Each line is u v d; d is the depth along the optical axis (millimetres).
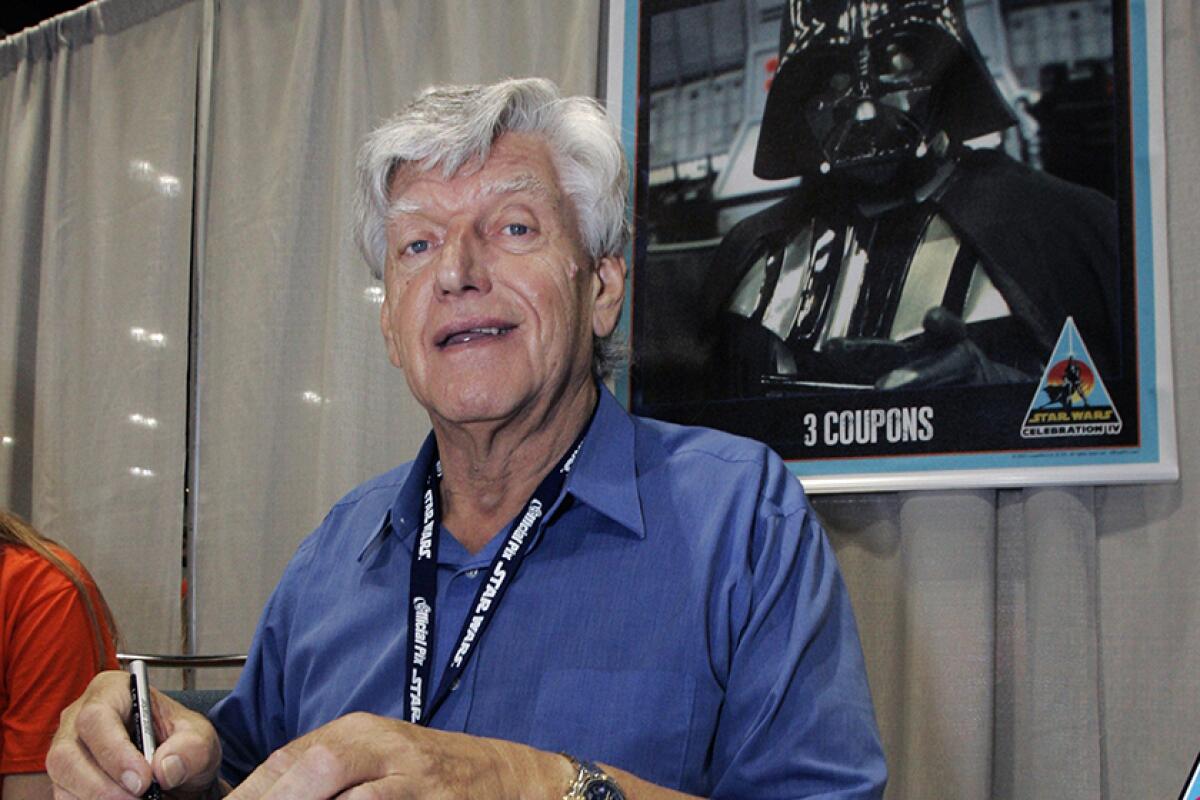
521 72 2102
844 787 846
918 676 1623
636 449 1084
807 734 868
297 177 2330
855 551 1740
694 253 1866
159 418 2482
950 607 1616
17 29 3107
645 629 951
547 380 1034
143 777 856
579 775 773
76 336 2658
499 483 1074
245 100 2465
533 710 943
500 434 1047
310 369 2295
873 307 1719
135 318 2547
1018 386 1604
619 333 1306
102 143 2670
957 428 1635
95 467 2551
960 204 1675
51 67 2836
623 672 937
